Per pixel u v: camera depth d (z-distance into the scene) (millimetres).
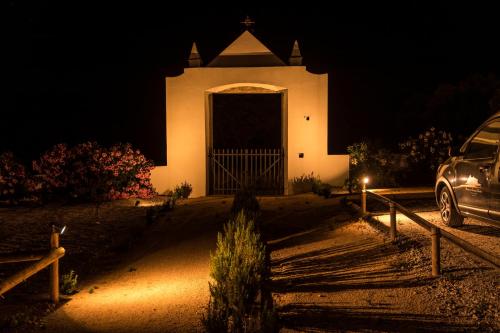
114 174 17281
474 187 9617
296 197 17141
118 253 11547
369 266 8492
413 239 9742
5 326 7035
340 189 17969
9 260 7891
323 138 18141
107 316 7344
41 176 17375
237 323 5586
